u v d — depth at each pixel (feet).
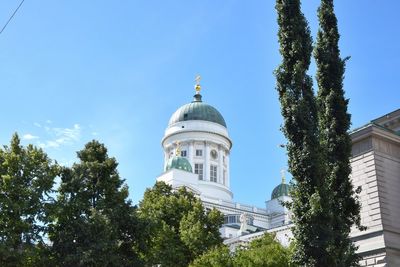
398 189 167.63
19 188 140.97
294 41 104.47
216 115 453.17
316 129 100.42
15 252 135.23
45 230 145.79
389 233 156.87
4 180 139.85
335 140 113.80
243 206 412.77
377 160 166.09
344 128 115.65
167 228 186.60
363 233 160.45
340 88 118.32
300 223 93.81
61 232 143.64
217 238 189.78
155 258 180.14
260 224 408.87
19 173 145.48
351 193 111.24
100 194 155.02
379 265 153.17
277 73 104.32
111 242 143.64
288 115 99.60
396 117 194.80
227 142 447.42
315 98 104.17
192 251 183.42
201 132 434.30
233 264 150.71
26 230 139.44
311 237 91.71
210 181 422.00
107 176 156.46
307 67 104.99
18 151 149.18
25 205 139.03
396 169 170.30
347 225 107.34
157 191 221.46
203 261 158.40
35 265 141.90
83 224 143.54
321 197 93.61
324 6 123.44
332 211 99.04
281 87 103.55
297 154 97.35
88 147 163.63
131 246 155.63
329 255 90.99
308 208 93.97
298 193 95.86
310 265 91.09
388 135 170.81
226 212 397.19
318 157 96.84
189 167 405.18
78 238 144.46
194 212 193.16
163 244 183.83
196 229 184.96
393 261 153.69
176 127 441.68
